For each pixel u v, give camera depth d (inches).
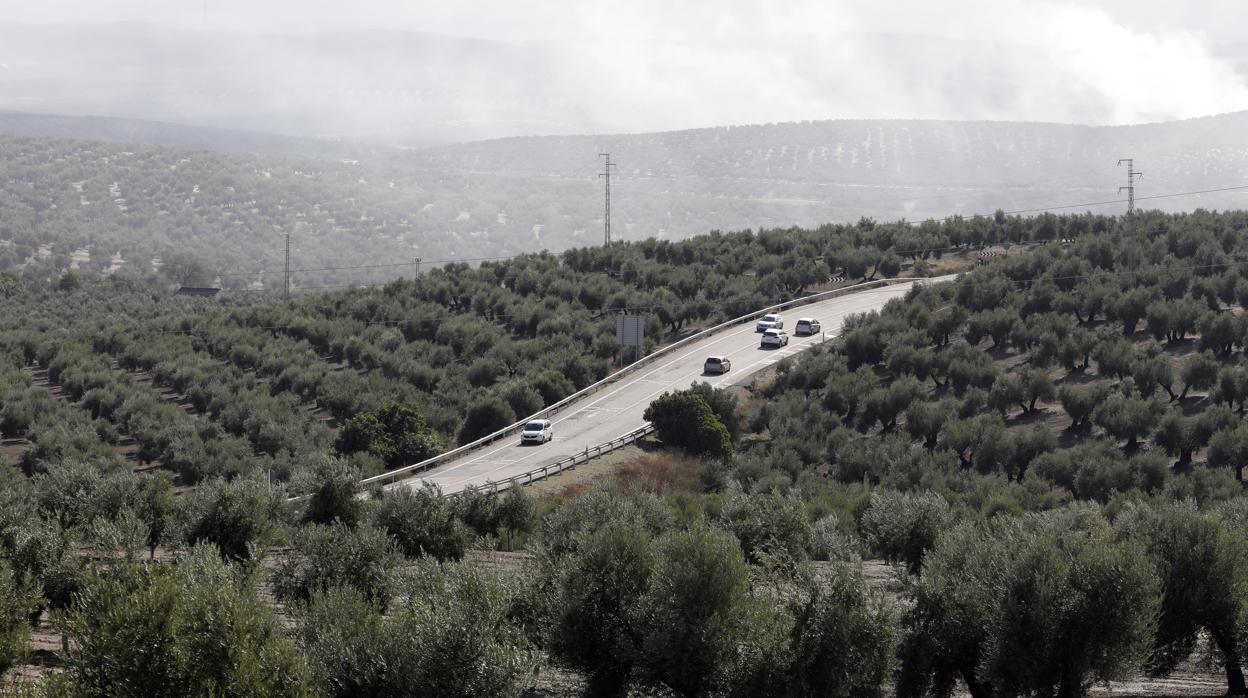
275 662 1263.5
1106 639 1509.6
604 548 1590.8
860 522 3287.4
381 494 2684.5
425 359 6569.9
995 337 5959.6
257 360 6574.8
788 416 5098.4
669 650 1467.8
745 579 1521.9
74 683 1233.4
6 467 4596.5
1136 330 5836.6
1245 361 4990.2
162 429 5290.4
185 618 1268.5
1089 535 2207.2
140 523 1994.3
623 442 4803.2
